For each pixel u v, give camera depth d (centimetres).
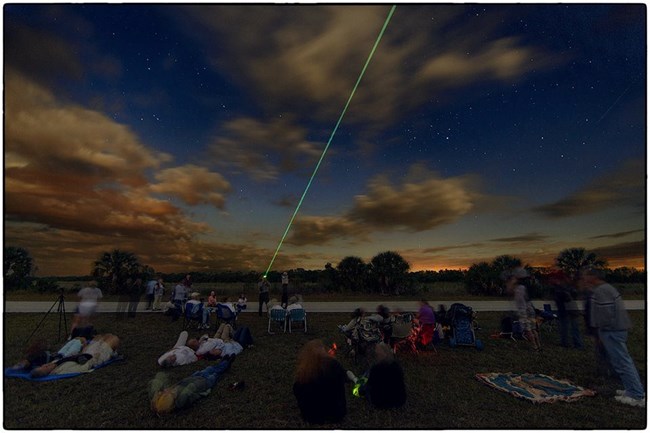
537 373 611
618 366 491
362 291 2102
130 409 453
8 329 930
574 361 681
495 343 831
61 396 493
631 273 2164
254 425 409
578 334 792
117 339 684
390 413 442
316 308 1474
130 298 1184
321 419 408
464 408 459
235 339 772
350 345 724
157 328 996
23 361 590
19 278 1878
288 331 980
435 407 462
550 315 930
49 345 781
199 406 463
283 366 640
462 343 782
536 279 1816
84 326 782
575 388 522
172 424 412
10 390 511
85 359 606
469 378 582
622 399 479
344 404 419
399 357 713
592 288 526
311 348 429
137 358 688
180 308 1128
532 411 451
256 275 2433
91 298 799
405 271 2084
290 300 1032
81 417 430
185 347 668
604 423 419
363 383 497
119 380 558
